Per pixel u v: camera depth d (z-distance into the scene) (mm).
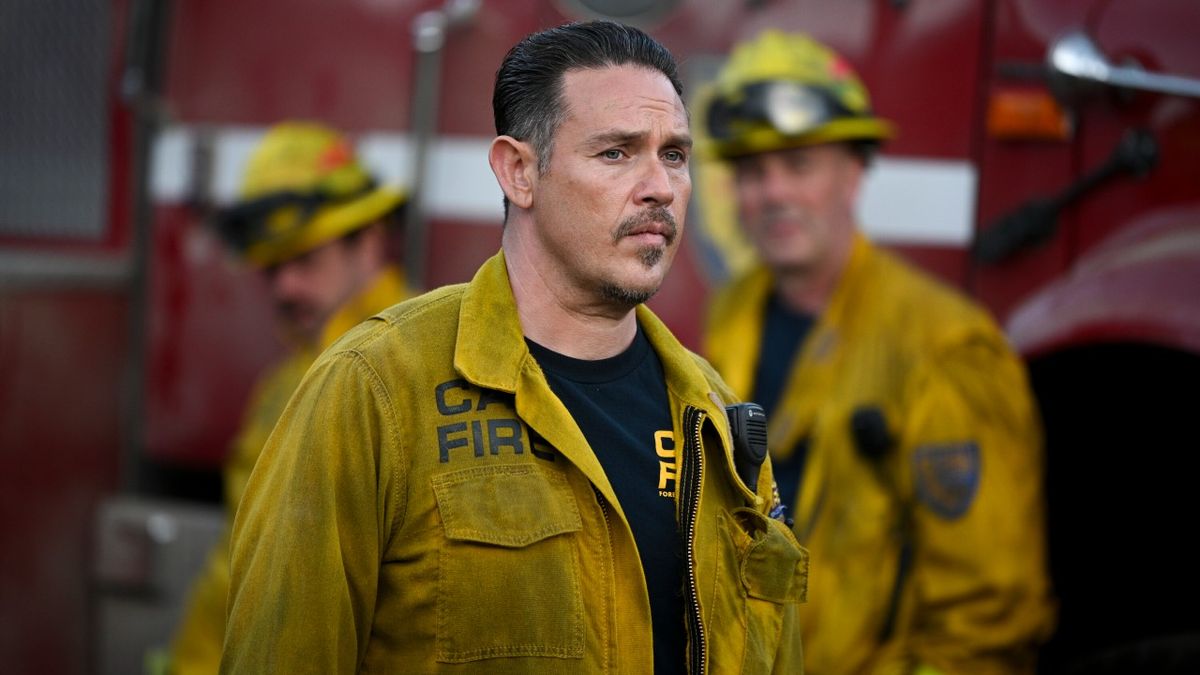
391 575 3174
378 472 3164
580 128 3254
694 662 3258
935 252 5742
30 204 6715
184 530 6551
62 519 6562
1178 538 5867
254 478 3340
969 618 5219
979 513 5223
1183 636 5426
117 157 6645
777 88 5551
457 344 3271
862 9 5836
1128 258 5379
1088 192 5535
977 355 5352
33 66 6754
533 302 3379
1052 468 5965
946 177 5746
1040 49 5613
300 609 3096
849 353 5500
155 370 6605
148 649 6605
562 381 3346
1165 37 5371
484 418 3225
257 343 6445
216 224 6504
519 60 3402
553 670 3117
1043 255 5625
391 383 3211
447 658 3102
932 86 5770
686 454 3379
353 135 6297
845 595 5312
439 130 6215
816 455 5406
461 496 3143
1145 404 5793
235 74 6480
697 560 3332
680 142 3330
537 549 3141
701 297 5879
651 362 3514
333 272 6289
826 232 5621
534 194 3346
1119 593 5961
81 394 6594
